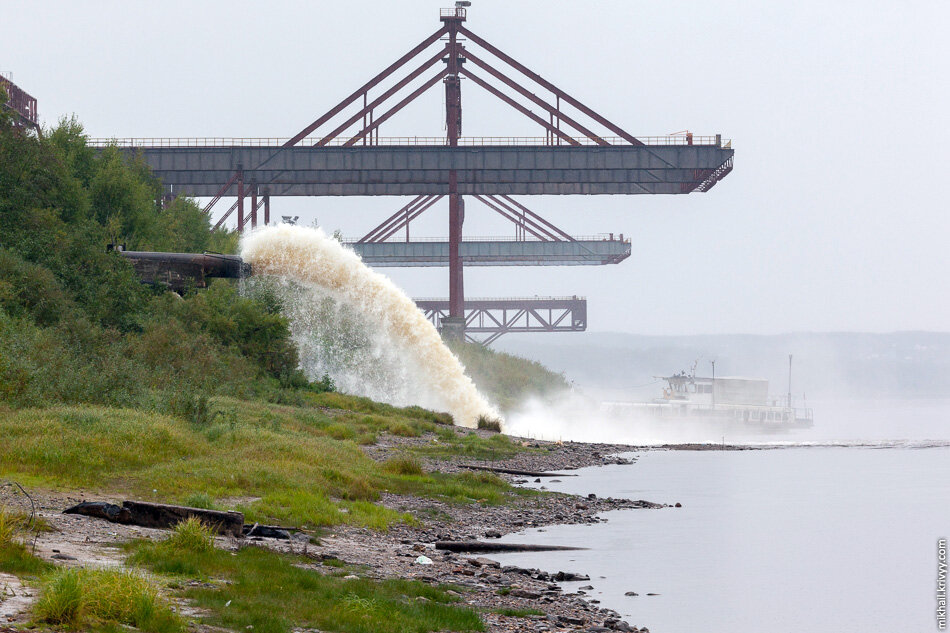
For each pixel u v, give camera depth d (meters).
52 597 31.61
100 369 124.06
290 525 63.84
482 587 51.44
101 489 67.75
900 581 62.31
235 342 187.00
